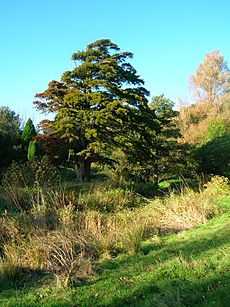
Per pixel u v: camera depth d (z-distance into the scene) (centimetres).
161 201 1287
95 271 662
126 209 1276
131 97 1972
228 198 1266
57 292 577
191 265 592
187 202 1104
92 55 2033
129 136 1989
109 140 1892
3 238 808
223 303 436
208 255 636
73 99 1878
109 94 1959
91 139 1903
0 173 1772
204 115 3669
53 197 1199
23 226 866
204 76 4406
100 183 1612
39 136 1998
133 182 1948
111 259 725
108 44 2080
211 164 2280
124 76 2022
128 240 794
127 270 640
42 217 934
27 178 1425
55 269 680
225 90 4381
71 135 1883
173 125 2341
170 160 2242
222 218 977
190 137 3142
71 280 614
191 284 510
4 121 3816
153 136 2084
